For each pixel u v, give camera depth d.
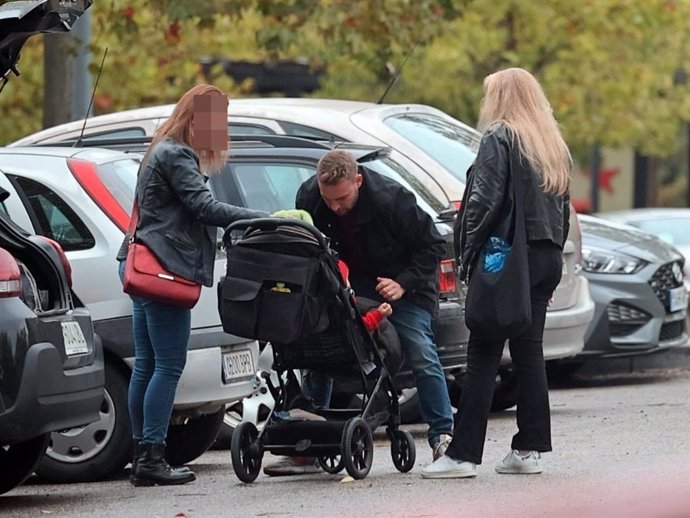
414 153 43.78
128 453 33.75
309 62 92.12
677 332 55.50
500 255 30.47
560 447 36.41
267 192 38.66
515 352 31.59
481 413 31.23
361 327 31.14
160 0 63.16
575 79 94.06
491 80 31.22
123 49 75.44
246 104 46.47
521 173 30.62
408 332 32.78
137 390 32.44
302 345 31.36
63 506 30.34
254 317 30.17
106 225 34.41
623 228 56.25
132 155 36.44
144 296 31.30
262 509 28.73
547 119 31.08
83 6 31.30
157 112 46.94
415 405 42.16
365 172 32.19
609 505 18.45
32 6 29.72
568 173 31.14
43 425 29.09
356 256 32.44
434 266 32.50
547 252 30.89
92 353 31.20
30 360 28.83
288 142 39.81
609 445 36.50
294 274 30.00
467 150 46.22
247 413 39.03
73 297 31.55
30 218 34.69
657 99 109.56
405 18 64.75
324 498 29.67
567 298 45.84
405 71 92.62
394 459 32.75
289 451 31.84
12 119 81.19
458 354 38.53
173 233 31.42
